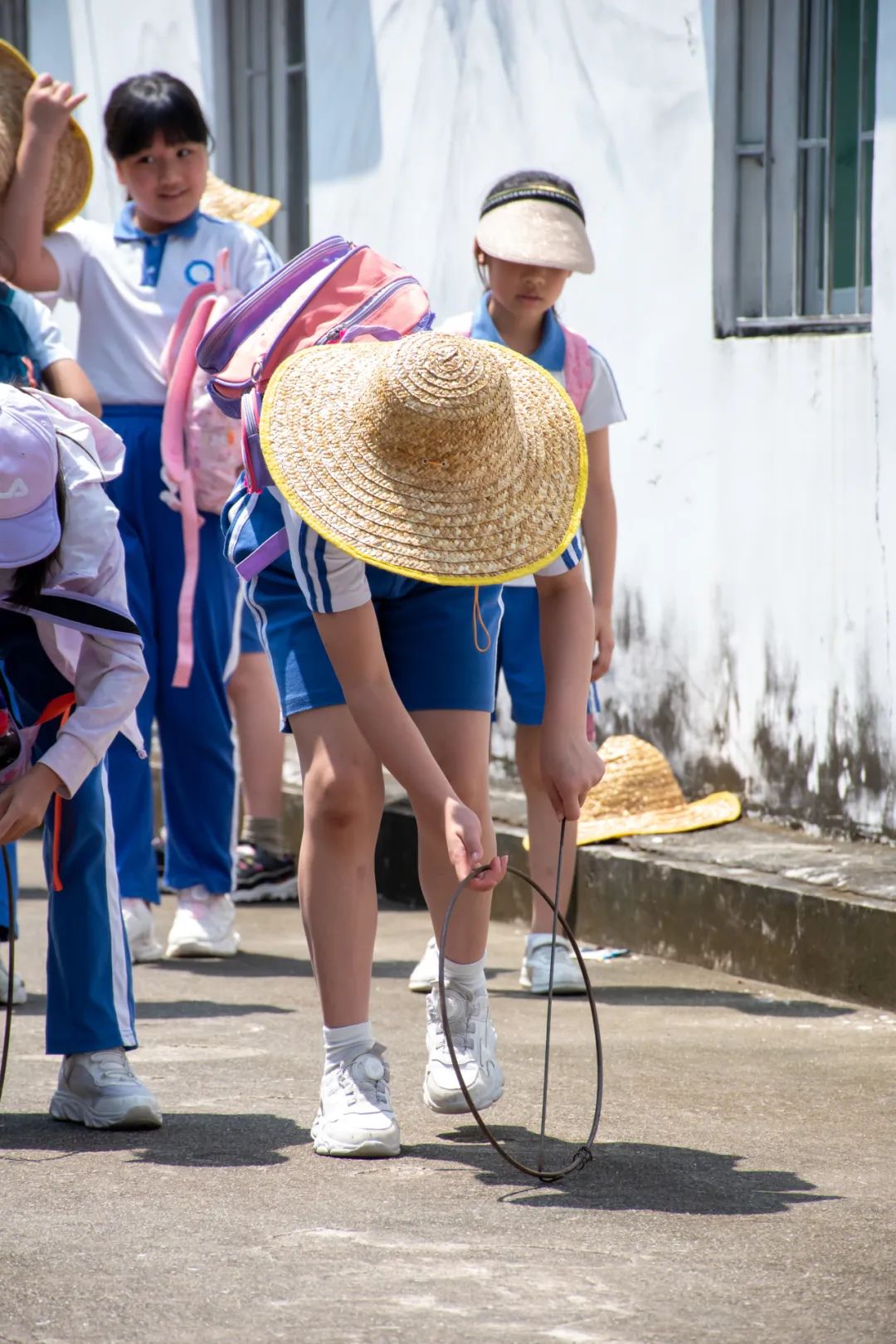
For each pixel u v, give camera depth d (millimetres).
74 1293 8766
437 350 10117
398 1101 12430
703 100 20219
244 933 19422
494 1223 9789
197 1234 9594
